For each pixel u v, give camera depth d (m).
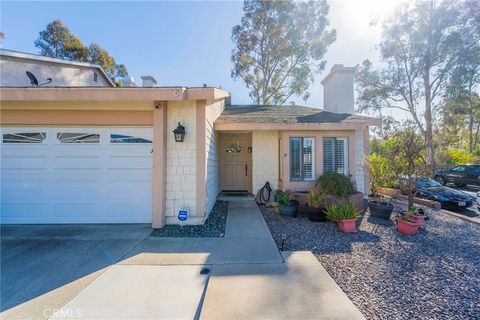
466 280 3.12
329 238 4.72
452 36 17.42
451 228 5.53
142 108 5.48
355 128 7.40
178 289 2.83
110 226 5.36
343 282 3.04
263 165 8.67
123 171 5.54
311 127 7.46
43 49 19.84
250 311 2.39
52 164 5.50
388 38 20.30
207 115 6.04
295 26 18.05
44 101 5.25
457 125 20.19
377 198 6.97
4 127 5.45
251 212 6.82
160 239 4.57
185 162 5.49
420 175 5.91
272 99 19.86
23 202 5.49
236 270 3.31
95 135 5.54
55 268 3.37
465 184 14.27
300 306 2.48
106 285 2.91
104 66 22.03
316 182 7.38
